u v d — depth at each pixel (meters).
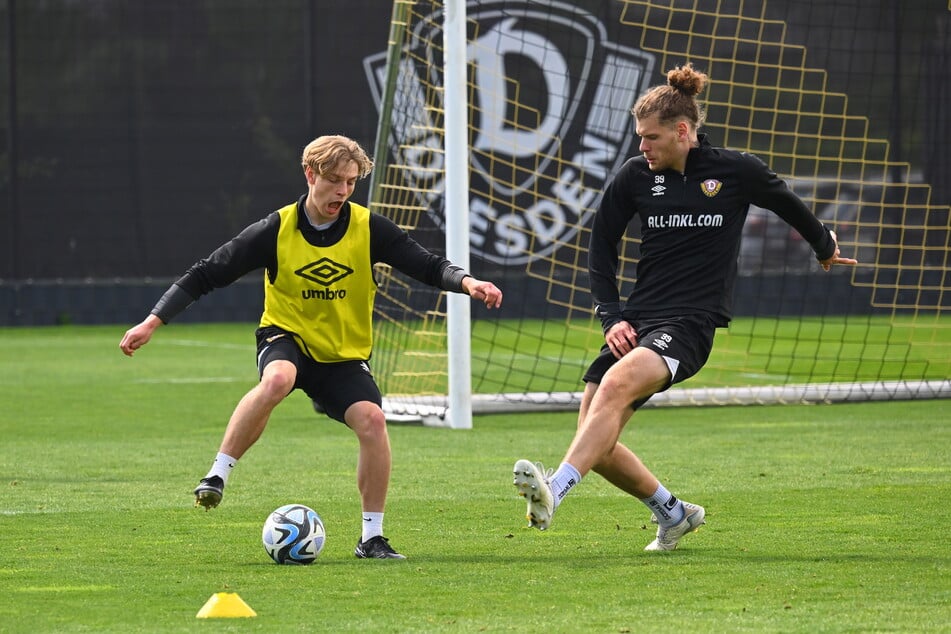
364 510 17.83
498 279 71.31
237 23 75.00
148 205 75.50
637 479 17.77
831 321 75.50
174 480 25.73
